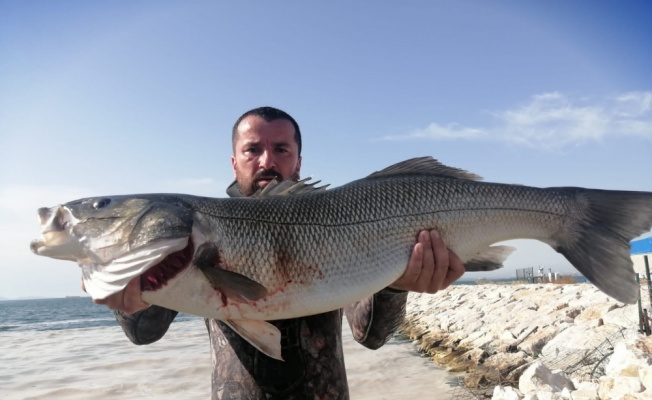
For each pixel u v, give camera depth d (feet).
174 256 2.46
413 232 2.78
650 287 7.10
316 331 2.68
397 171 2.92
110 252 2.45
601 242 2.87
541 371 5.27
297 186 2.82
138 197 2.55
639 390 4.31
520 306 11.73
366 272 2.69
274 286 2.55
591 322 7.61
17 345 15.56
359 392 7.16
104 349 13.39
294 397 2.55
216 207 2.59
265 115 3.14
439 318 15.34
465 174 2.97
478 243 2.90
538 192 2.96
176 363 10.18
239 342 2.62
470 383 6.73
